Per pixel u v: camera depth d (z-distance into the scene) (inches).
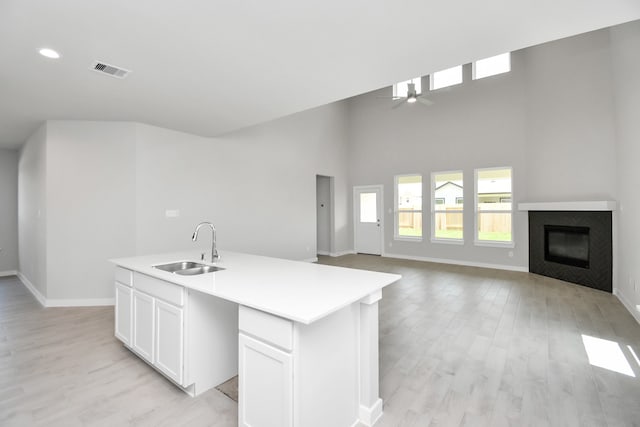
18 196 230.5
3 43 84.7
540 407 76.7
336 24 77.9
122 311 106.1
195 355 82.4
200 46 88.0
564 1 67.9
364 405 72.1
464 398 80.7
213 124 167.6
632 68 140.6
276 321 58.1
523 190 234.7
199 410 76.7
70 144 157.4
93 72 103.4
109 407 77.5
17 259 238.8
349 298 64.1
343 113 327.6
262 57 94.9
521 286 191.6
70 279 157.9
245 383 64.4
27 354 105.3
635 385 86.0
